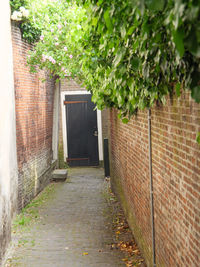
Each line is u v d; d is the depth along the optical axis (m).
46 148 12.95
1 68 6.90
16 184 8.57
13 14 8.53
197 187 3.02
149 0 1.92
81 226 7.98
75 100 16.75
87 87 9.03
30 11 9.27
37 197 10.94
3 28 7.10
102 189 12.17
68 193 11.63
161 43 2.82
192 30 1.76
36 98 11.19
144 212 5.69
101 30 3.83
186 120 3.26
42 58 10.03
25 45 9.89
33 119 10.73
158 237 4.73
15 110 8.68
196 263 3.13
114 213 8.95
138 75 4.11
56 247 6.67
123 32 3.26
